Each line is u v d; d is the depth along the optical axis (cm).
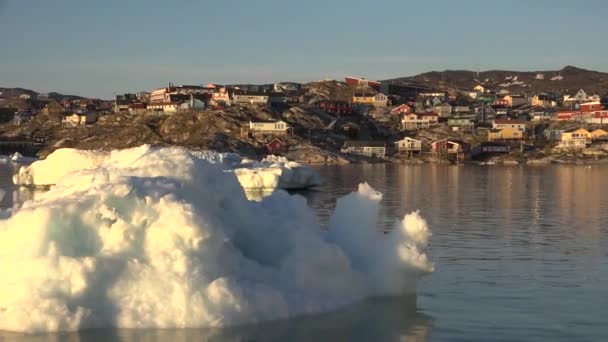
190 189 2358
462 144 17900
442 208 6147
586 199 7106
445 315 2461
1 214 2527
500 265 3381
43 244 2173
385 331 2248
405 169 13962
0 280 2166
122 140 18800
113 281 2147
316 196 7275
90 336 2048
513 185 9231
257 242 2517
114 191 2228
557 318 2442
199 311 2136
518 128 19800
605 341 2197
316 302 2389
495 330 2305
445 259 3538
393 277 2648
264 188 7525
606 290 2861
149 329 2100
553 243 4097
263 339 2120
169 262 2175
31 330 2055
